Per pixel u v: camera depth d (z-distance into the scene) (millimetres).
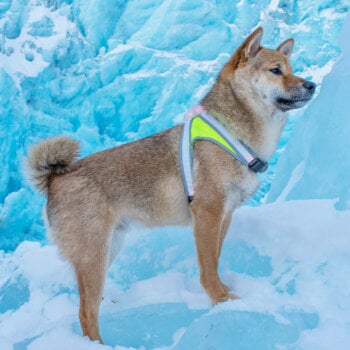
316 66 16531
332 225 3314
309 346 2305
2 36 14719
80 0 16156
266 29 16953
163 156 3117
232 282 3186
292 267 3105
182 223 3199
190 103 16203
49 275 4090
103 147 15734
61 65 15469
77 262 2965
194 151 3025
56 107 15273
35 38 15312
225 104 3055
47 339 2758
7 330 3441
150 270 3799
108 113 16156
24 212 13273
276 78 3043
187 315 2908
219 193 2961
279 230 3398
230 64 3139
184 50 16859
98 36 16516
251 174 3016
